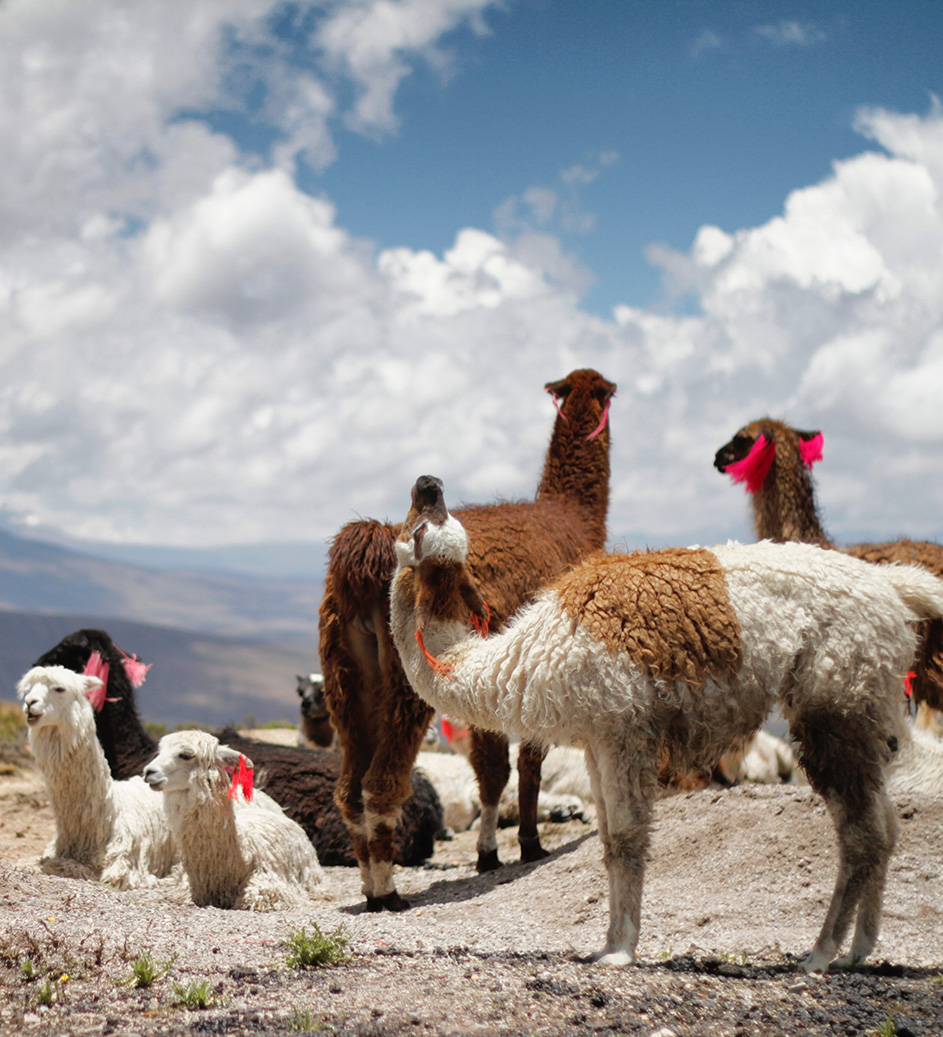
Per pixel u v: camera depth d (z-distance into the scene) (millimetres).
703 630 5160
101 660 9836
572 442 10586
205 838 7430
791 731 5504
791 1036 3896
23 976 4453
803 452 9141
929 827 7137
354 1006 4055
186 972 4602
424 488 6262
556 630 5309
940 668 6930
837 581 5336
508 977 4551
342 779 7863
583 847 8586
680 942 6184
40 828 10789
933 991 4617
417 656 6008
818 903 6730
